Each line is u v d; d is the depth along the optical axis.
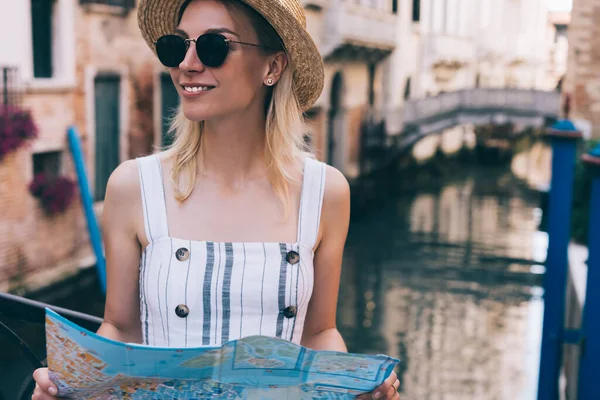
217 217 1.43
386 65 26.47
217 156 1.44
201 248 1.38
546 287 3.64
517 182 28.88
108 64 12.69
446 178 29.67
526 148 40.56
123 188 1.44
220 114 1.39
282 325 1.39
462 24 33.94
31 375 1.78
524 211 21.98
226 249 1.38
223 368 1.24
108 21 12.63
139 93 13.53
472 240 17.52
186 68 1.37
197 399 1.27
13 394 6.05
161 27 1.52
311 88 1.53
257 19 1.41
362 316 10.97
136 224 1.43
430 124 28.91
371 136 25.64
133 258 1.45
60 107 11.69
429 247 16.62
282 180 1.45
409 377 8.33
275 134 1.47
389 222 19.91
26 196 10.98
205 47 1.36
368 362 1.23
